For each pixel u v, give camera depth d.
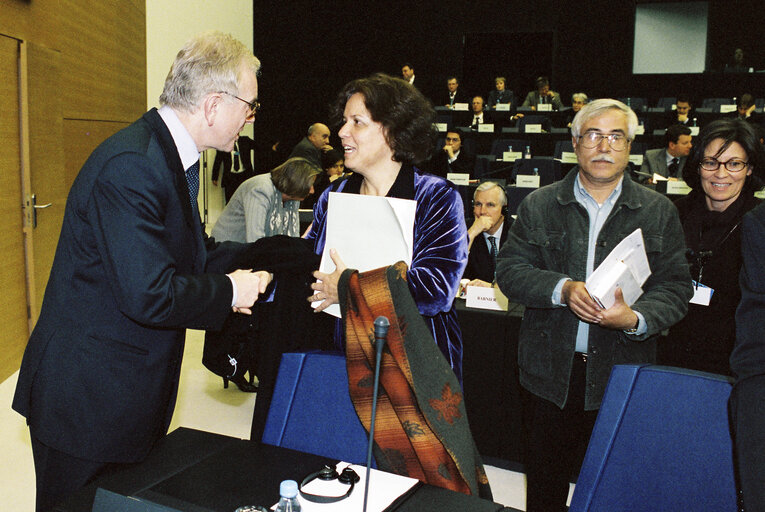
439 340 1.50
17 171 3.87
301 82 12.03
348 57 12.09
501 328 2.67
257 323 1.57
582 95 9.49
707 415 1.26
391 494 1.06
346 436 1.44
